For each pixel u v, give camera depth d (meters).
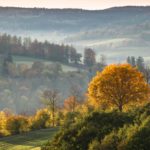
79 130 39.09
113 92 98.25
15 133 135.88
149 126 35.28
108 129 39.16
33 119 140.25
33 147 92.94
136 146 34.16
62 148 38.78
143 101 98.25
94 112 41.81
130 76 97.75
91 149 35.88
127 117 41.75
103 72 99.56
